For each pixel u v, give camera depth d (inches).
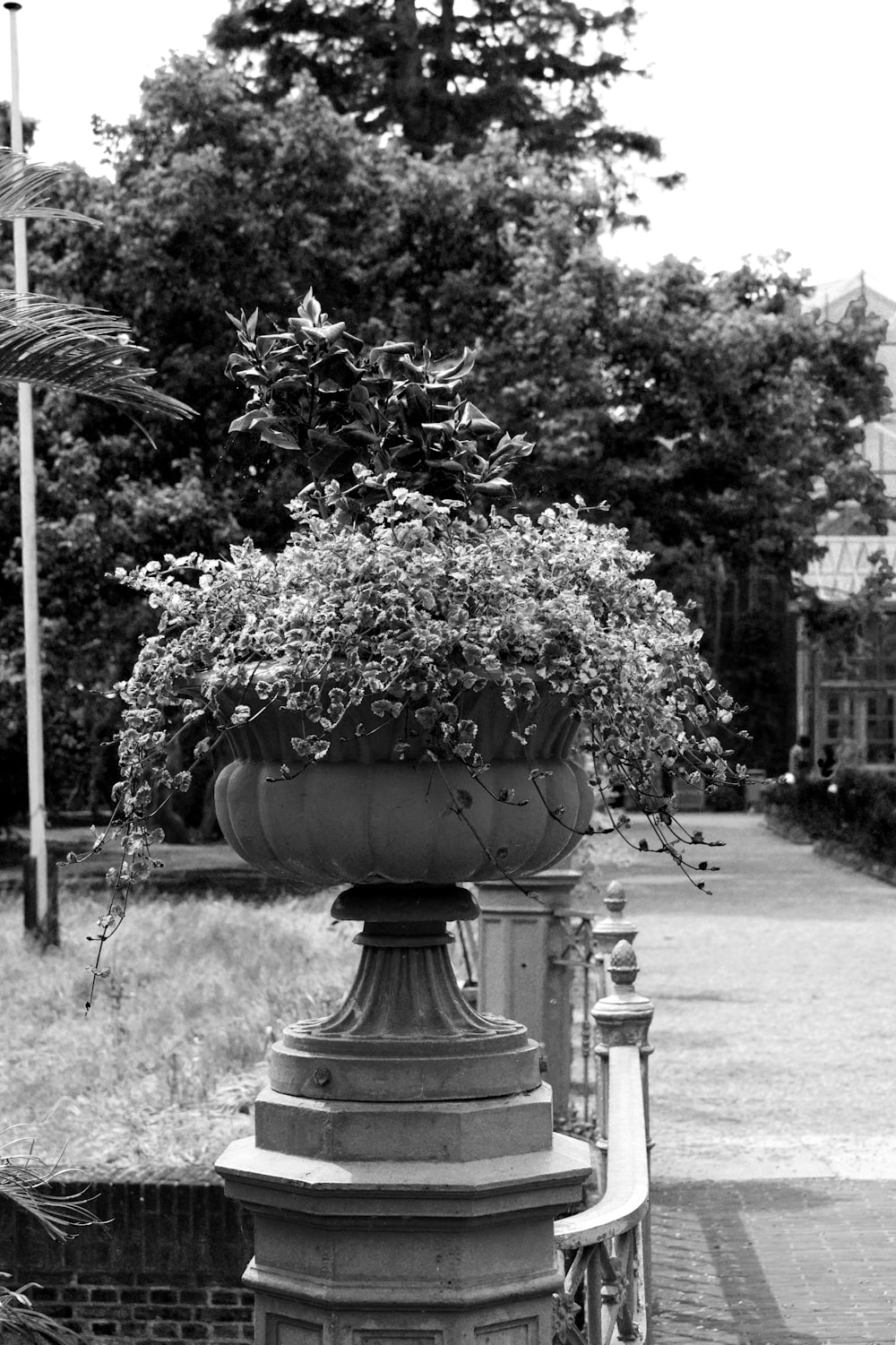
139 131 850.8
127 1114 271.3
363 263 869.2
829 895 860.6
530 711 106.1
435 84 1225.4
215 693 109.5
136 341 834.2
